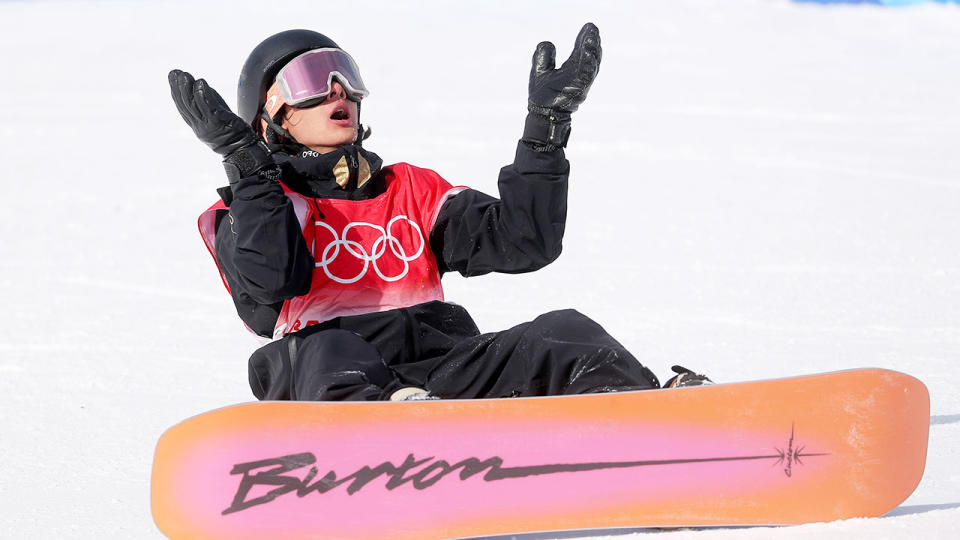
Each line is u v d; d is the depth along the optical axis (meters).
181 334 25.38
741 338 23.11
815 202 42.34
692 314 25.80
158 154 58.50
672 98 76.88
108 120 71.44
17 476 14.88
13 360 22.92
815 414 10.62
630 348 22.45
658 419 10.62
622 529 11.16
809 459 10.63
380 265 13.03
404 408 10.51
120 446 16.50
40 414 18.56
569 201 43.81
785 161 52.84
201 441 10.41
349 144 13.78
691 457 10.62
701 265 31.95
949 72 88.69
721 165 51.91
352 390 11.21
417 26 117.19
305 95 13.45
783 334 23.41
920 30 113.00
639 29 115.25
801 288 28.44
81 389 20.39
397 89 82.25
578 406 10.62
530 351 11.80
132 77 93.06
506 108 72.94
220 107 12.20
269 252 12.05
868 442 10.64
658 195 44.78
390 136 61.16
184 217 42.75
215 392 20.11
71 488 14.27
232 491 10.42
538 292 28.92
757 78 86.62
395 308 12.91
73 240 38.47
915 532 10.16
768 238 35.97
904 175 48.47
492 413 10.57
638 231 37.75
